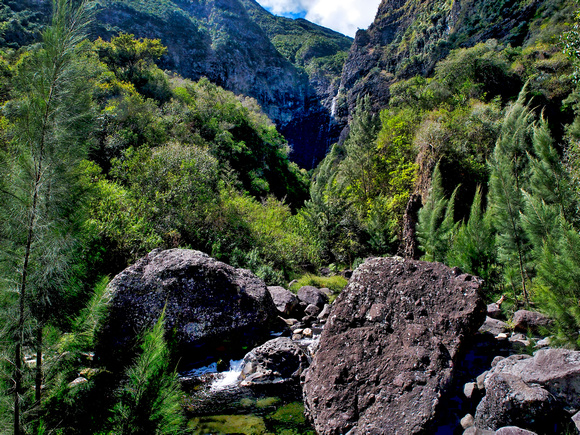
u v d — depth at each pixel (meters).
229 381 5.52
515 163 9.33
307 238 19.02
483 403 3.80
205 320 6.85
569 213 7.71
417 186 20.80
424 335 4.51
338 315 5.07
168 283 6.84
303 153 119.12
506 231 8.95
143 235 10.15
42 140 2.26
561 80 24.80
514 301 8.84
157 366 2.55
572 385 3.75
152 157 13.84
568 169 8.95
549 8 39.66
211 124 28.33
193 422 4.25
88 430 2.25
